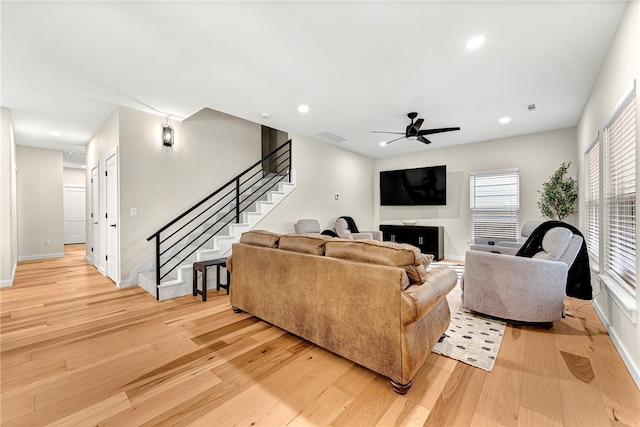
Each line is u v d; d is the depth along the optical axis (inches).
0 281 151.9
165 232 168.1
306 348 85.7
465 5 76.4
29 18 81.0
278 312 94.8
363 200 283.4
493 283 105.3
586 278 113.0
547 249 106.0
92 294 140.6
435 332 75.0
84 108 152.7
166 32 88.0
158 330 98.7
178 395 63.9
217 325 103.0
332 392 65.0
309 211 223.5
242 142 209.6
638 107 69.4
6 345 87.5
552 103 145.7
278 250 96.3
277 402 61.6
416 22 83.4
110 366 75.7
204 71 112.7
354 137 218.4
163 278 144.1
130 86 126.0
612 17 80.7
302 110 157.3
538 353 82.2
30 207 238.7
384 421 55.8
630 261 82.9
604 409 58.9
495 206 219.5
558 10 78.2
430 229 238.8
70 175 345.1
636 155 70.8
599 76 111.5
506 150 215.6
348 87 127.7
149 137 161.6
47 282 164.1
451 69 111.0
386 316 65.9
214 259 151.2
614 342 86.0
